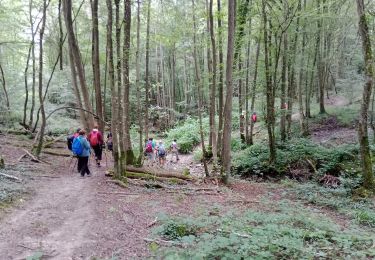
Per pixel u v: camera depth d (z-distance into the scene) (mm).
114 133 12766
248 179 17625
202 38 20641
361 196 12602
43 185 11648
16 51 28406
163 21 27797
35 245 6988
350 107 25375
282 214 10031
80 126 28469
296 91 27703
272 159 17625
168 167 20719
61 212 9070
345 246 7168
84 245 7129
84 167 13445
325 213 11258
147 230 8234
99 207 9633
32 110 24516
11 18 25297
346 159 16375
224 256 6273
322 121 24984
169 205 10695
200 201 11750
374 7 17844
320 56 24797
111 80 12219
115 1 12008
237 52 19219
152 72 43375
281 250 6824
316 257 6719
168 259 5949
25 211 8938
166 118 38781
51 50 34969
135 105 36750
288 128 21609
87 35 31656
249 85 25000
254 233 7695
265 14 16734
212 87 16531
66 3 19109
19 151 17328
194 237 7137
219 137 18969
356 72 27188
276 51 17500
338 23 23344
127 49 14156
